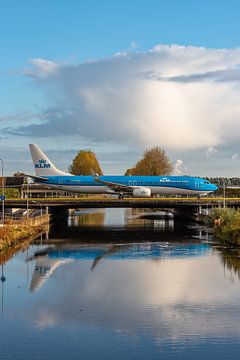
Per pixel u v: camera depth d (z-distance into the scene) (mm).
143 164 184500
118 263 51938
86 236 81875
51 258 56062
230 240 70375
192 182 117812
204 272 46156
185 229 94688
